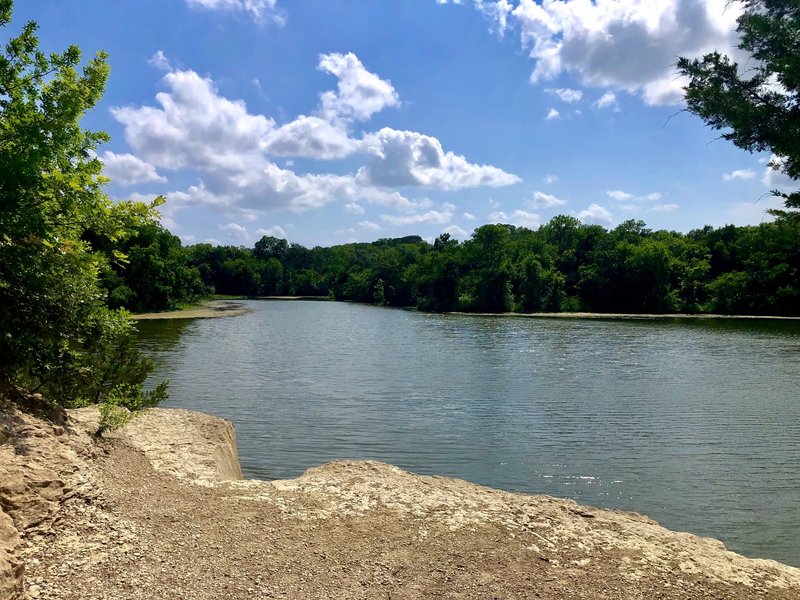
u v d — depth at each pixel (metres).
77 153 6.83
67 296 6.86
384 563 4.97
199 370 27.08
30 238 6.23
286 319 67.38
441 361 31.33
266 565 4.74
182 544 4.95
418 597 4.44
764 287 73.38
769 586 5.05
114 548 4.70
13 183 5.66
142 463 6.98
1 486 4.75
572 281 92.25
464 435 15.93
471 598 4.48
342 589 4.46
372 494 6.70
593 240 100.94
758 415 18.44
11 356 6.77
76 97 6.34
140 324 53.56
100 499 5.47
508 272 84.38
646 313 79.31
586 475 12.73
